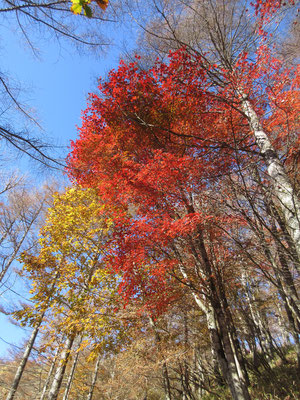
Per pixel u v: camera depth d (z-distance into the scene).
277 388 6.55
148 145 6.74
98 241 8.18
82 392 11.85
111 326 7.35
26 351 7.89
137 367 7.32
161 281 5.92
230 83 5.39
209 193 3.98
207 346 8.95
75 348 8.25
